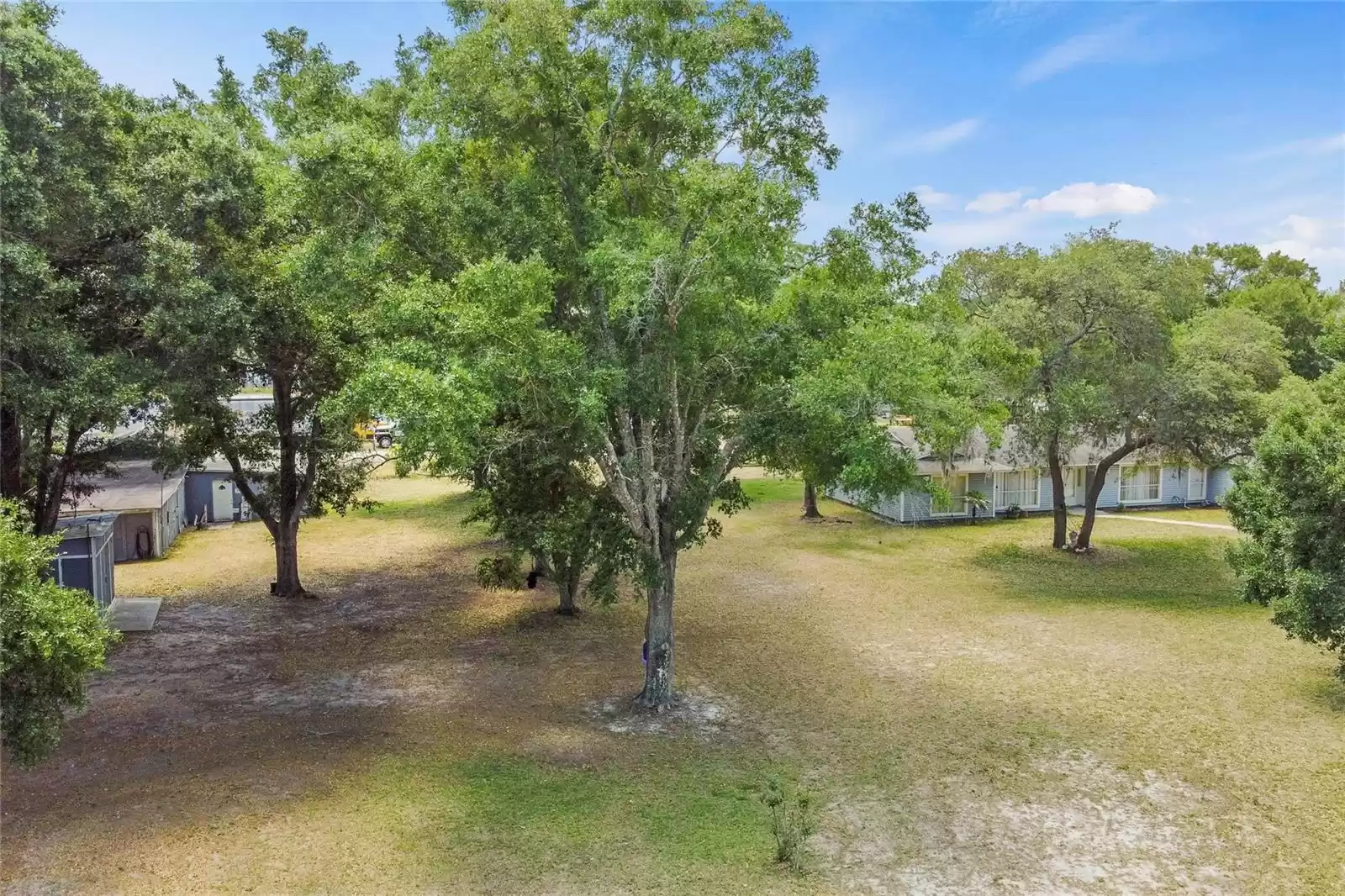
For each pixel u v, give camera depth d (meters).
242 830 11.23
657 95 13.91
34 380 13.52
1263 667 17.83
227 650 19.58
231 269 16.58
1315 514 13.42
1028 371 25.28
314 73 17.47
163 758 13.55
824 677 17.59
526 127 14.12
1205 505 39.59
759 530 34.16
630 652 19.55
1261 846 11.03
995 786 12.75
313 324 18.16
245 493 23.67
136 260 15.30
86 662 9.24
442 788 12.57
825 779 13.02
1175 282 25.53
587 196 14.59
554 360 12.23
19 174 12.20
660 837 11.25
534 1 12.58
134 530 29.14
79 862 10.36
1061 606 22.89
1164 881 10.27
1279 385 25.11
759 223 13.24
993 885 10.20
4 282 12.43
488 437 14.09
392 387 10.55
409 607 23.42
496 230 13.90
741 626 21.25
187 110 19.64
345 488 25.22
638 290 12.62
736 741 14.45
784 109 14.27
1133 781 12.88
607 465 15.04
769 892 10.01
